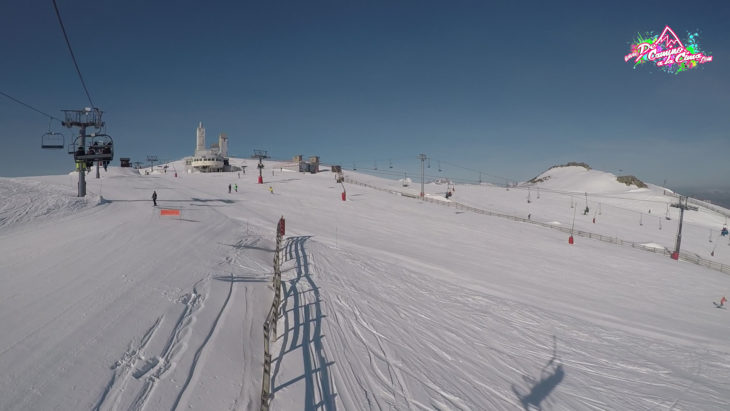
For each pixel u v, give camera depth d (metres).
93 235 16.12
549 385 8.92
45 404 5.36
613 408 8.33
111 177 55.31
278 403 6.48
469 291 16.50
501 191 91.94
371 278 16.11
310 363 7.93
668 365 11.20
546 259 26.78
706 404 9.01
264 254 18.81
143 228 19.00
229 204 36.56
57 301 8.80
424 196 61.34
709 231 63.59
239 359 7.81
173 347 7.58
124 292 9.82
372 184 87.50
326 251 20.64
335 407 6.52
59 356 6.55
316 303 11.68
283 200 43.75
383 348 9.23
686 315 17.52
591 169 173.12
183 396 6.13
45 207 21.92
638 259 30.64
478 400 7.64
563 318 14.38
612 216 68.44
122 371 6.46
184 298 10.23
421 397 7.31
